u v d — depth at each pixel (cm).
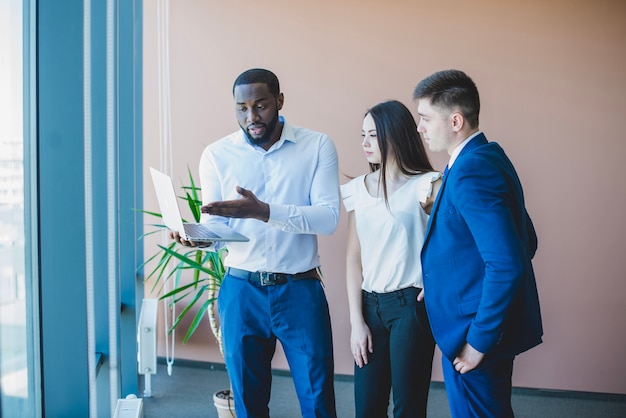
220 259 436
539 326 256
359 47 512
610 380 498
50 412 281
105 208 384
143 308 488
